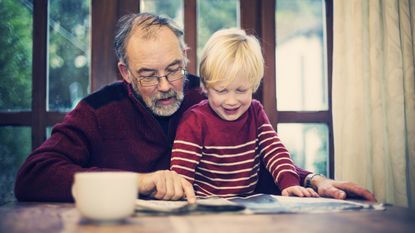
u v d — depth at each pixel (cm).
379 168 153
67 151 116
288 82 178
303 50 179
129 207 60
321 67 180
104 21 167
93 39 166
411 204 158
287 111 172
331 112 173
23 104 170
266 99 169
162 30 121
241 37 119
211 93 116
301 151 176
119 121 128
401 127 155
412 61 159
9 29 171
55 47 171
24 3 172
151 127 126
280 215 69
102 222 60
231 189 119
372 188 155
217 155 118
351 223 62
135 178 61
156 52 118
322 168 177
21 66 171
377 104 154
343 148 154
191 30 169
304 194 100
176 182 89
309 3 180
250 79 115
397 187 155
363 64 155
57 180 99
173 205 77
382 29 159
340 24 158
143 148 127
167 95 121
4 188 171
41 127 166
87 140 125
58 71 172
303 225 60
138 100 129
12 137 170
